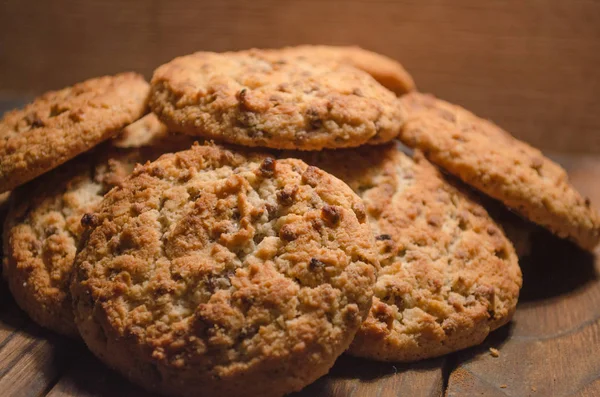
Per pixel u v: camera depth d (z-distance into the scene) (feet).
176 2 1.26
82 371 0.69
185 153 0.73
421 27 1.22
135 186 0.71
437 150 0.81
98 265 0.68
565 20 1.19
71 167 0.79
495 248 0.78
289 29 1.25
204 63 0.82
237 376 0.62
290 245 0.66
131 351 0.65
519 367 0.72
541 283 0.84
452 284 0.74
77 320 0.69
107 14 1.29
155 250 0.68
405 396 0.68
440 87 1.26
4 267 0.77
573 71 1.22
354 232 0.67
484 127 0.88
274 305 0.63
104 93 0.80
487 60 1.23
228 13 1.26
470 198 0.82
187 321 0.64
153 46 1.30
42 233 0.75
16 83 1.37
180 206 0.70
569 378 0.71
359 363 0.71
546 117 1.26
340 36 1.25
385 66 0.97
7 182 0.75
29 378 0.68
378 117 0.77
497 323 0.75
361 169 0.78
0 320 0.74
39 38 1.32
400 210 0.76
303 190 0.69
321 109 0.74
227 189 0.69
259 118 0.74
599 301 0.81
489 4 1.19
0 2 1.30
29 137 0.76
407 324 0.71
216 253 0.66
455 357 0.73
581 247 0.85
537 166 0.84
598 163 1.15
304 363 0.63
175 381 0.64
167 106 0.77
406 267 0.73
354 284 0.65
